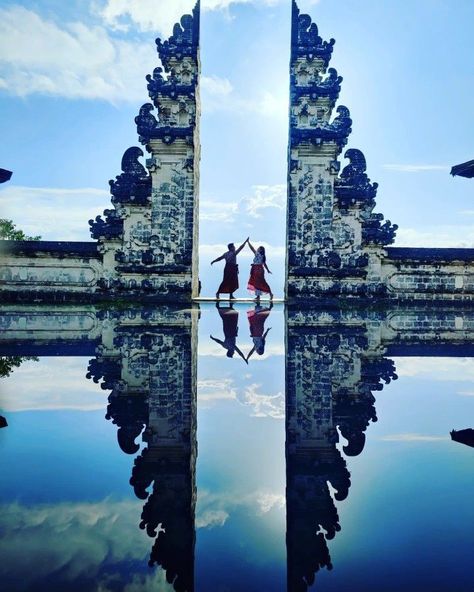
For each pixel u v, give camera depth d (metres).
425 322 17.11
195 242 25.58
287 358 9.66
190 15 24.89
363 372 8.43
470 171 21.11
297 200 24.73
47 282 24.25
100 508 3.39
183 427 5.39
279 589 2.45
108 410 6.03
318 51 24.53
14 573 2.57
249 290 25.31
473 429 5.39
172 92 24.41
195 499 3.57
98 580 2.51
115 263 24.44
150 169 24.31
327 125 24.61
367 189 24.72
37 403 6.31
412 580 2.55
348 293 24.69
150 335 12.65
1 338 11.91
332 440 4.97
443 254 24.88
